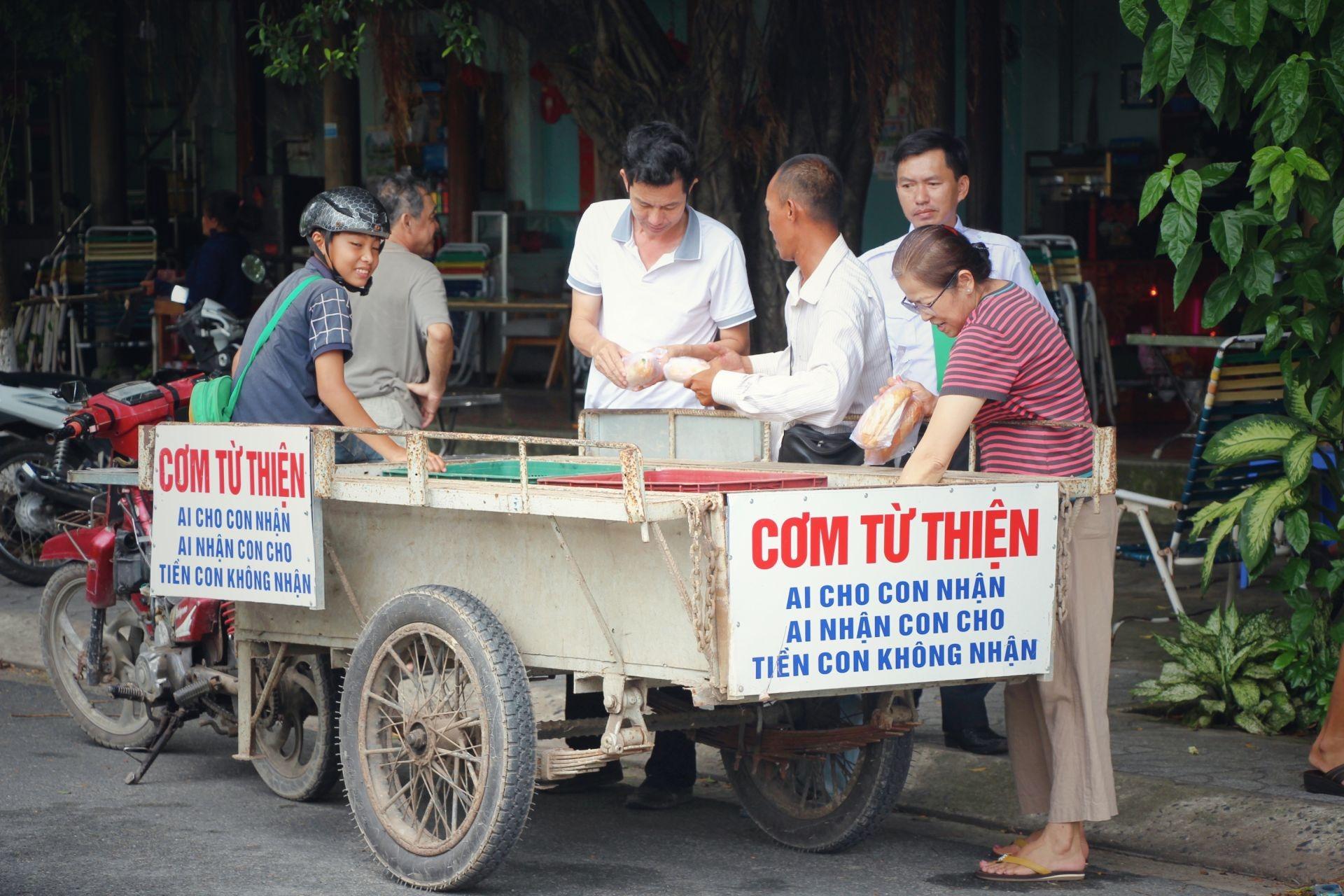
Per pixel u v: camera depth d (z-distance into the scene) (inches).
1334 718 246.5
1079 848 225.6
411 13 451.8
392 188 313.3
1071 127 680.4
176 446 241.1
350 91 692.7
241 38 775.7
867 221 668.1
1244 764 263.1
